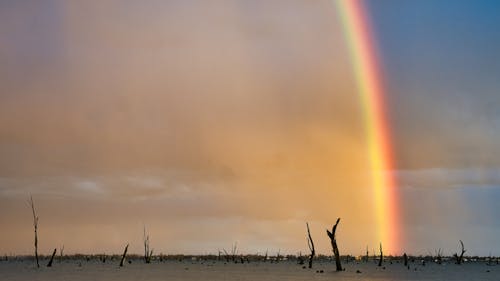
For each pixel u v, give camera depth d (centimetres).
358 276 8812
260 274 9538
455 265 17762
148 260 18275
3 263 18838
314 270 11600
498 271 12144
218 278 8200
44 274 9419
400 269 12850
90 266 14525
